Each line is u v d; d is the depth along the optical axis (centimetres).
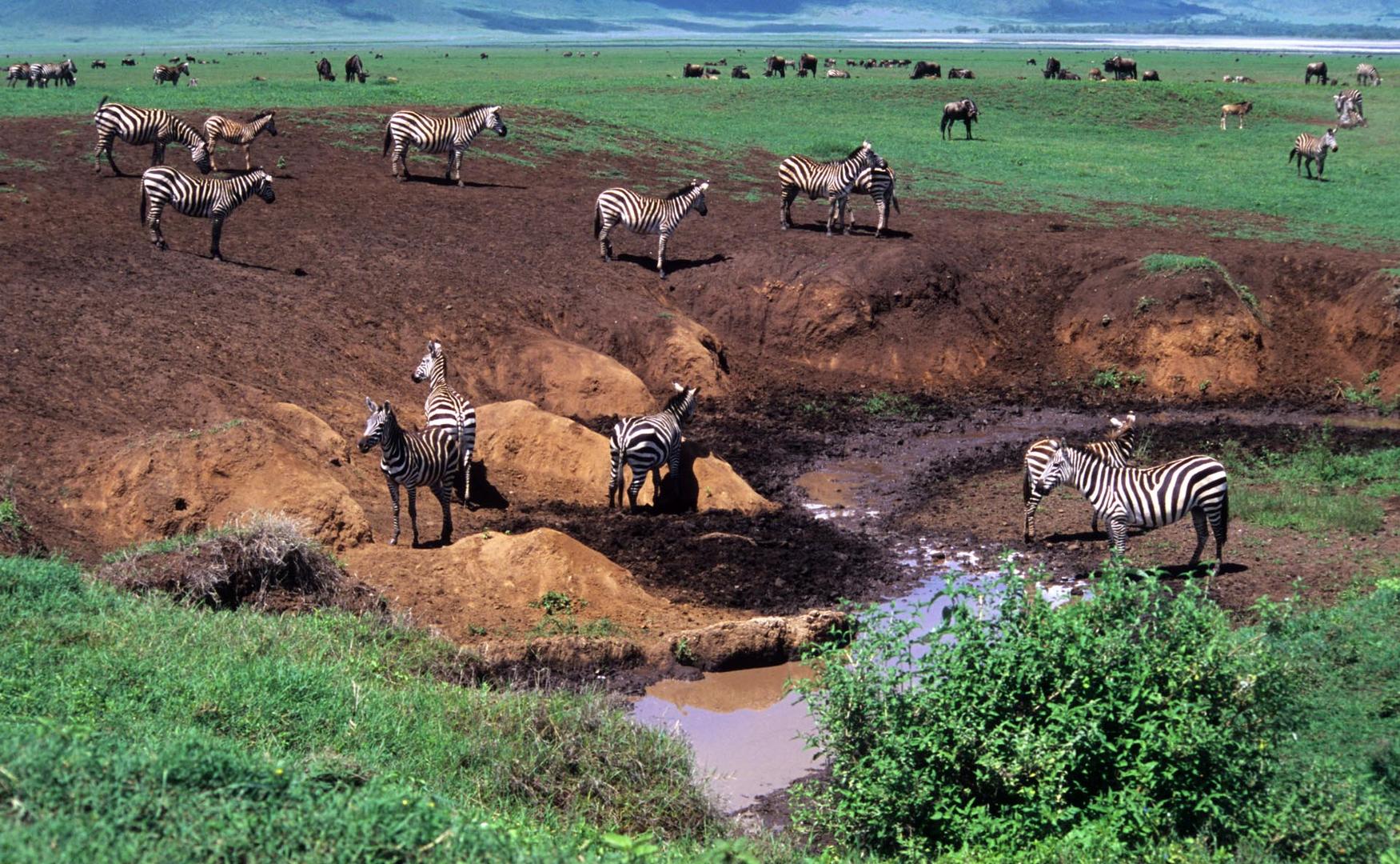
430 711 1160
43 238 2638
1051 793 954
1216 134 5703
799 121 5584
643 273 3041
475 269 2880
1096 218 3638
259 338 2350
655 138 4516
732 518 2017
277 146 3759
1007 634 1041
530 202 3450
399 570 1578
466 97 5559
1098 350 2950
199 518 1667
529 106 4884
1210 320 2886
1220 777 977
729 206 3622
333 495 1714
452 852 671
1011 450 2427
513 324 2692
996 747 981
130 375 2050
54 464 1722
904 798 996
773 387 2836
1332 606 1589
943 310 3000
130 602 1300
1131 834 932
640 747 1146
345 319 2550
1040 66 10888
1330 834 948
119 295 2369
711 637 1495
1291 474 2189
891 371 2916
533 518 1962
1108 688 1001
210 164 3297
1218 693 1018
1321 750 1158
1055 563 1841
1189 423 2602
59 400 1906
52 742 696
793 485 2231
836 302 2944
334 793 716
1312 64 8356
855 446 2472
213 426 1770
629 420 2009
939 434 2562
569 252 3095
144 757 704
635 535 1888
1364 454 2353
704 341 2820
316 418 2052
